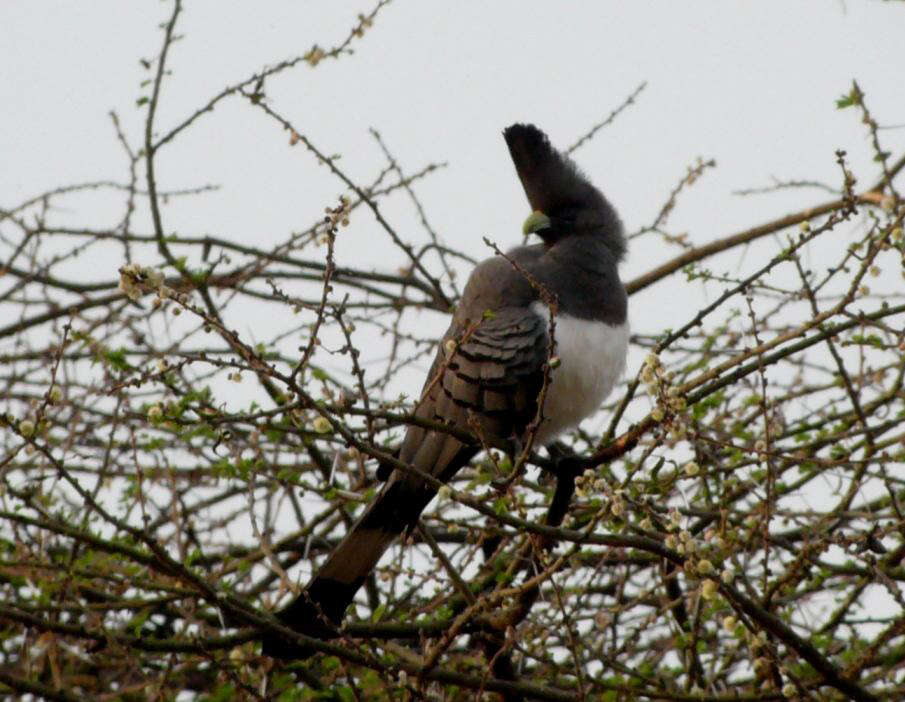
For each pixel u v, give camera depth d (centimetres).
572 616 997
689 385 966
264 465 1148
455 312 1157
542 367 1047
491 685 953
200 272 1241
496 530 1073
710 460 1138
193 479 1234
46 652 1011
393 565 1116
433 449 1052
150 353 1219
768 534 920
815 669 892
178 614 1041
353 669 1095
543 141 1262
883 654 1023
